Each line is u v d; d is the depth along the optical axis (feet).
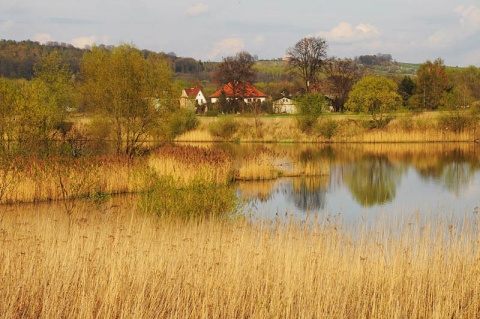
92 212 58.75
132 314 26.09
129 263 31.09
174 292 28.66
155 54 114.21
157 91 110.73
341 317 26.71
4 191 69.10
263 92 352.90
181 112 123.54
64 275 29.43
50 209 62.44
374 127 174.40
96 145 104.99
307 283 28.89
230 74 277.44
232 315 26.73
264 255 32.73
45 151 82.38
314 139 173.58
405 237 38.17
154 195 56.34
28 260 31.48
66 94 120.26
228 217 52.80
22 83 83.82
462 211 65.41
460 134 166.30
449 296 27.99
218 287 28.40
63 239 36.96
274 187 88.63
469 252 33.94
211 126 180.86
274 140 175.42
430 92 245.24
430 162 120.57
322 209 70.23
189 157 85.51
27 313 26.61
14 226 43.01
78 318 25.44
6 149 77.97
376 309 27.48
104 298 26.78
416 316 27.50
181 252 34.19
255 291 29.01
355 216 64.34
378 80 171.22
